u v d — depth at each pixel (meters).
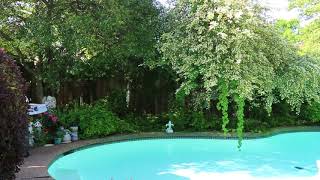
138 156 10.24
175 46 11.30
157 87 14.05
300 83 11.92
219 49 10.65
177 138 12.13
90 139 11.00
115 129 11.75
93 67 13.05
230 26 10.88
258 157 10.34
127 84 13.96
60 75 12.60
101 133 11.36
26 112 5.80
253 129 12.94
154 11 11.70
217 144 11.77
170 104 13.88
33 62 12.61
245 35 10.63
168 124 12.57
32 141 9.59
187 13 11.81
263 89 11.73
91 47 11.12
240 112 11.10
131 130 12.27
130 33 11.32
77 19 9.95
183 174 8.62
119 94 13.78
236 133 12.46
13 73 5.60
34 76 12.42
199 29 10.97
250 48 10.96
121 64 13.10
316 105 14.31
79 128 11.07
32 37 10.08
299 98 12.39
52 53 11.52
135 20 11.40
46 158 8.51
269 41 11.59
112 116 12.00
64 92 13.50
